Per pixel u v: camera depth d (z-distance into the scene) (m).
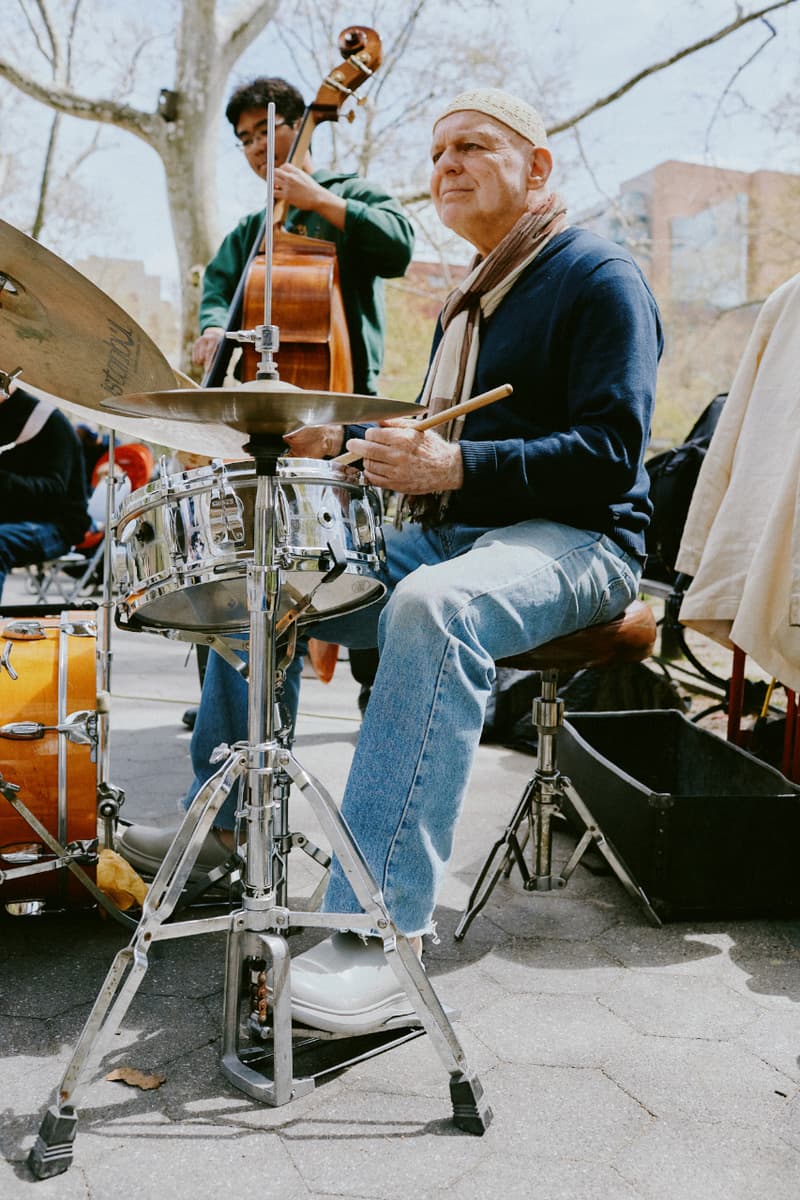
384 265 3.36
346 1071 1.57
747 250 18.12
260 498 1.44
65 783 1.90
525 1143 1.39
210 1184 1.29
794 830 2.17
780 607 2.21
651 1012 1.77
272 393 1.24
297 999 1.53
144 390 1.77
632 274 2.00
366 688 3.69
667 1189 1.29
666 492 3.59
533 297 2.07
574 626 1.94
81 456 4.31
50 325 1.68
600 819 2.44
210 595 1.69
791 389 2.35
